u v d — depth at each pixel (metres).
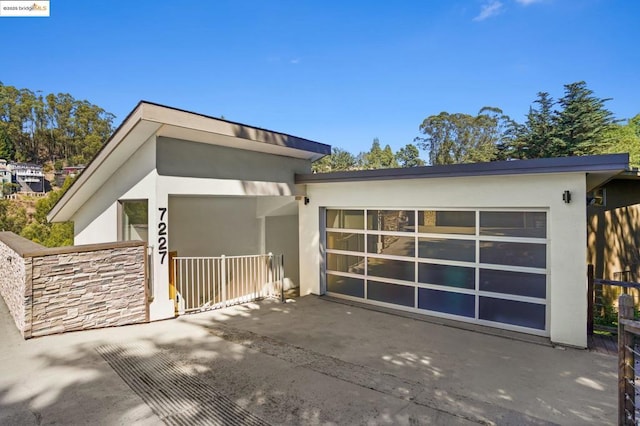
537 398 3.53
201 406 3.17
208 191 6.73
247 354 4.56
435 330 5.75
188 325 5.83
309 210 8.34
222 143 6.83
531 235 5.59
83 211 9.45
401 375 4.03
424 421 3.03
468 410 3.25
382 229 7.29
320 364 4.30
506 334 5.56
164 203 6.09
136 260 5.75
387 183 7.01
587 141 26.62
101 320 5.37
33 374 3.72
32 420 2.87
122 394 3.36
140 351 4.54
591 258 10.29
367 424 2.96
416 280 6.82
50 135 72.25
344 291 7.92
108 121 78.00
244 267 8.91
